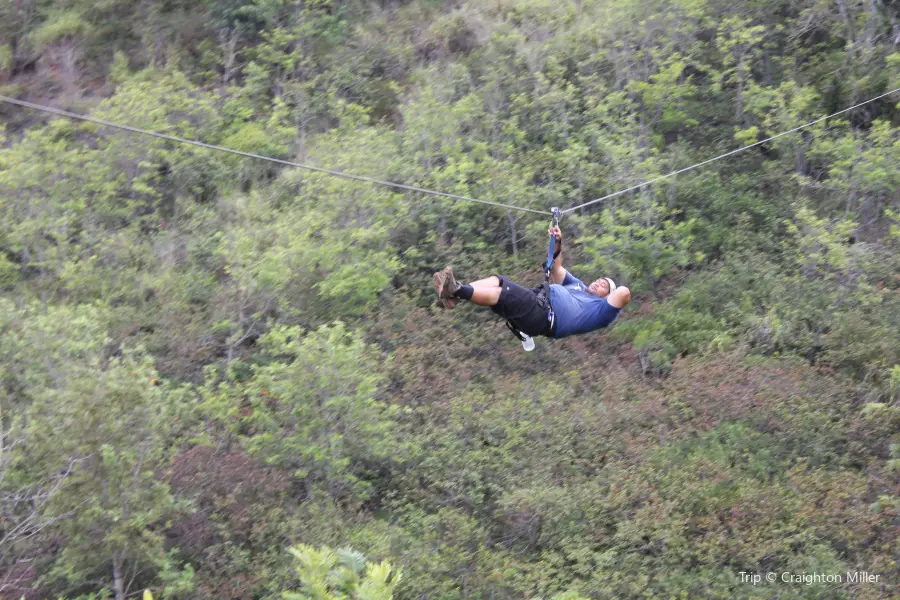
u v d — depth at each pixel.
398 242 19.98
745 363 17.28
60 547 13.60
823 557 13.59
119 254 18.66
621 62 21.52
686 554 13.90
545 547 14.66
